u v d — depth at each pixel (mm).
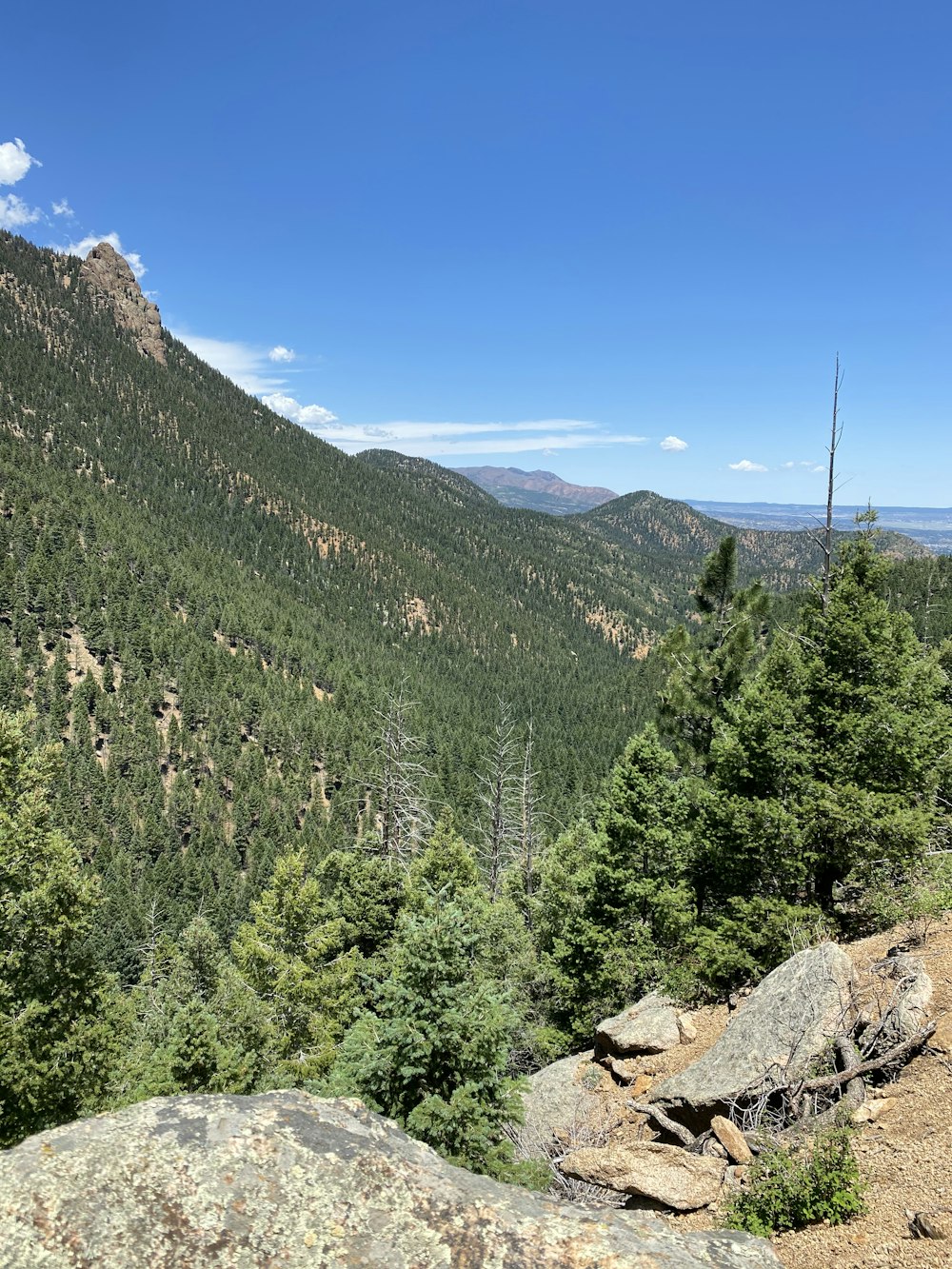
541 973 25906
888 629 16031
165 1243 4023
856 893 16047
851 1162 7371
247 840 108688
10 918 15711
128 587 163375
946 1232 6004
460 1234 4355
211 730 126562
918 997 9789
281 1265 4012
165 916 81312
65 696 126688
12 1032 14969
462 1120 11133
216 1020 19328
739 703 19922
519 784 39000
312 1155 4746
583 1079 15508
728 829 16438
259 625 177125
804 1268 6480
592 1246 4375
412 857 33938
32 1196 4145
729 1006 14430
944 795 18016
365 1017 13500
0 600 141875
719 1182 8719
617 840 21984
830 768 15477
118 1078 20391
